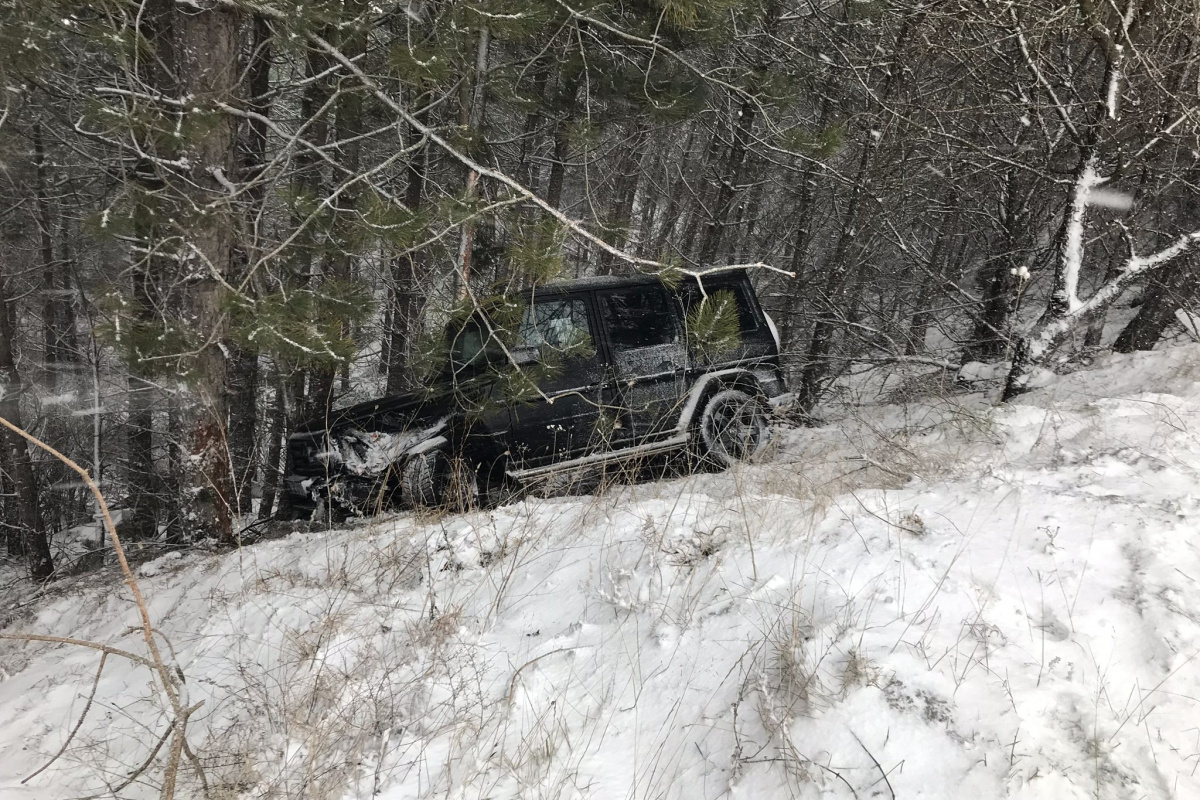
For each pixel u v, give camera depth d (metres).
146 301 6.37
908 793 1.95
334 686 2.97
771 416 6.35
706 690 2.56
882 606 2.64
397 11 4.67
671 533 3.59
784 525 3.50
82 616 5.48
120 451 14.84
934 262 12.15
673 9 4.69
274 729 2.85
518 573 3.73
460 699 2.81
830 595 2.76
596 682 2.76
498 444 5.60
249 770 2.58
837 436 6.28
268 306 4.34
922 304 12.26
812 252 13.87
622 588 3.23
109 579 6.21
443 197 4.65
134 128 4.48
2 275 10.91
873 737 2.12
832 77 9.50
